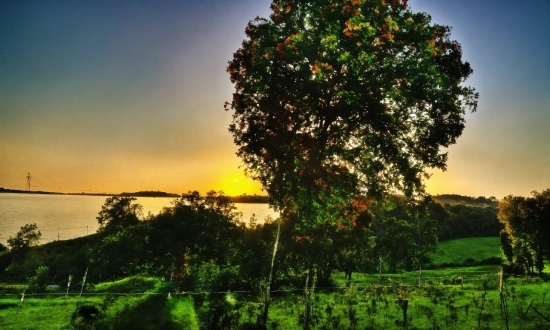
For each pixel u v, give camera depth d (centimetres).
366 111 1474
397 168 1697
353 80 1419
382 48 1444
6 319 1549
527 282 3303
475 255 8438
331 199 1658
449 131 1499
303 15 1543
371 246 4803
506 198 5272
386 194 1823
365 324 1734
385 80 1484
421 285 3522
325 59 1383
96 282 4653
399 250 7112
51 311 1683
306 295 1543
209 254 4853
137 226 5312
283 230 2847
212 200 5816
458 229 11150
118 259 4666
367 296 2622
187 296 1991
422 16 1438
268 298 1662
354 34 1345
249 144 1600
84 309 1563
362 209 1945
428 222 6956
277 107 1552
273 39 1559
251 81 1596
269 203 1681
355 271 7256
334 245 4034
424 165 1675
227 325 1459
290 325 1686
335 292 2930
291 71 1505
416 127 1666
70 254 7300
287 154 1533
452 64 1380
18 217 19875
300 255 3591
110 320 1447
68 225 16800
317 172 1572
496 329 1591
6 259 7544
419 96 1442
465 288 3008
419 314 1947
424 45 1389
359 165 1727
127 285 2688
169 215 5362
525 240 4859
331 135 1694
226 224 5481
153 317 1509
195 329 1431
